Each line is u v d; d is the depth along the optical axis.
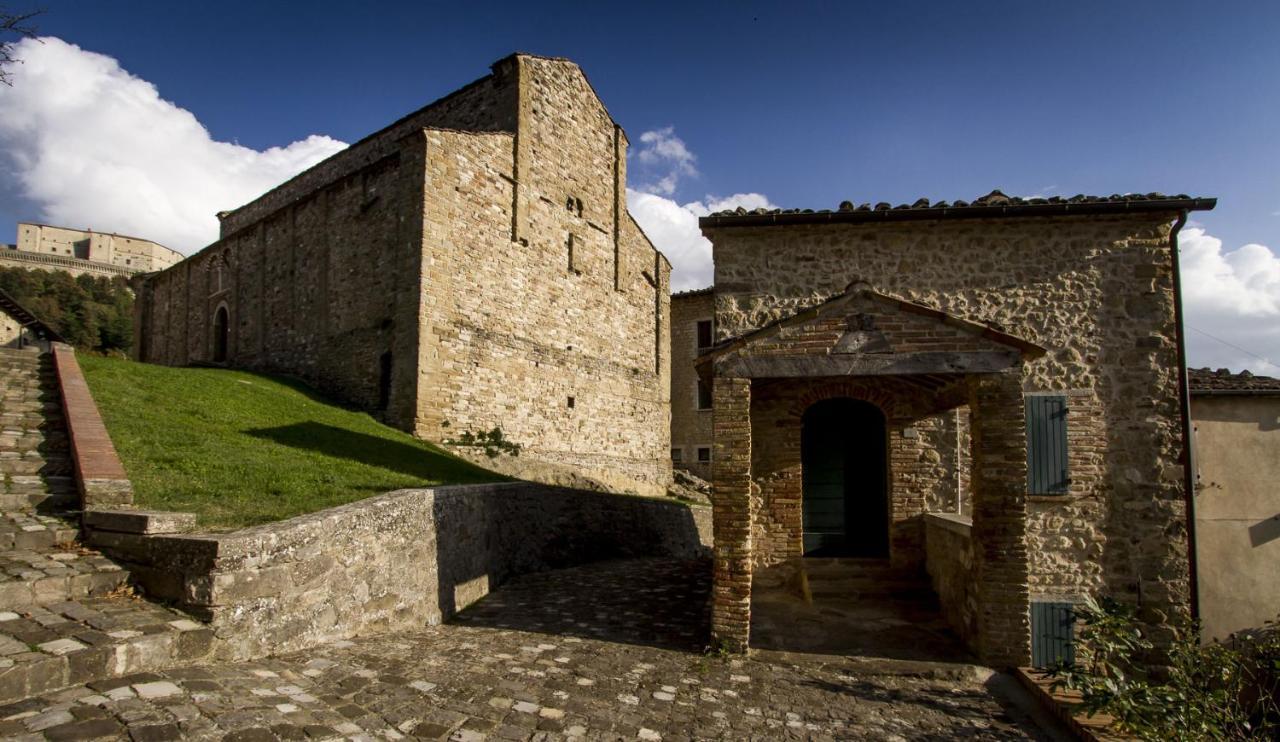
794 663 7.23
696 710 5.88
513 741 4.92
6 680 3.95
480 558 10.39
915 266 9.14
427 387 16.83
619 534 15.79
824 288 9.18
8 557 5.71
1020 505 7.30
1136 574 8.56
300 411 15.23
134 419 10.57
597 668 6.78
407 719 5.02
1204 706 6.31
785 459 10.23
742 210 9.25
